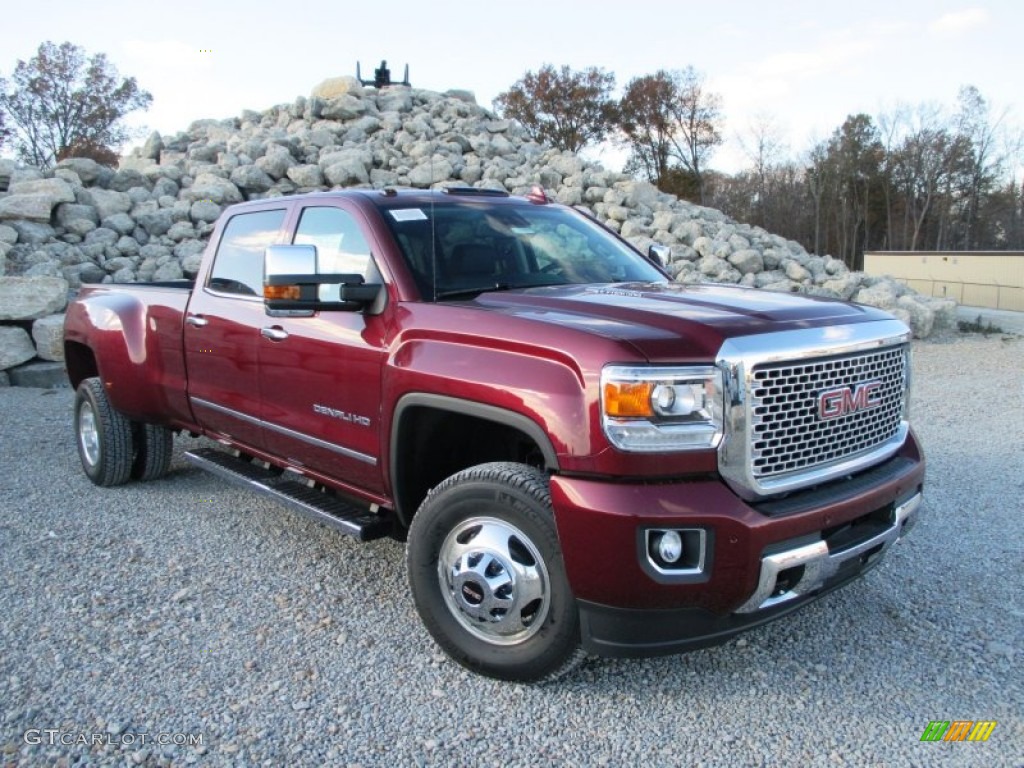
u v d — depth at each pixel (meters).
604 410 2.91
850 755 2.97
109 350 5.69
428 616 3.51
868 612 4.07
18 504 5.65
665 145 59.28
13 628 3.84
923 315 14.55
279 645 3.71
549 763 2.93
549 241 4.54
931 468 6.51
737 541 2.89
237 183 15.15
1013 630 3.88
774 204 66.81
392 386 3.65
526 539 3.20
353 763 2.91
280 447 4.54
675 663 3.59
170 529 5.18
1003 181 66.00
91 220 13.19
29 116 46.53
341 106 18.94
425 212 4.26
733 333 3.04
